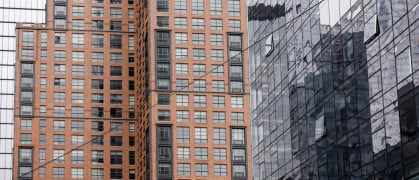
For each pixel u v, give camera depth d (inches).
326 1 3221.0
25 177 7647.6
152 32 7150.6
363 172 2824.8
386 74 2669.8
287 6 3676.2
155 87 7047.2
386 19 2679.6
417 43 2464.3
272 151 3816.4
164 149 6929.1
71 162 7760.8
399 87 2573.8
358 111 2888.8
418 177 2431.1
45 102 7849.4
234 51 7224.4
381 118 2696.9
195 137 6998.0
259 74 4087.1
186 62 7140.8
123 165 7834.6
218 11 7268.7
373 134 2753.4
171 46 7150.6
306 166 3376.0
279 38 3779.5
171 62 7121.1
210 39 7209.6
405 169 2514.8
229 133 7057.1
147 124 7126.0
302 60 3467.0
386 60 2672.2
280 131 3713.1
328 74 3176.7
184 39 7185.0
